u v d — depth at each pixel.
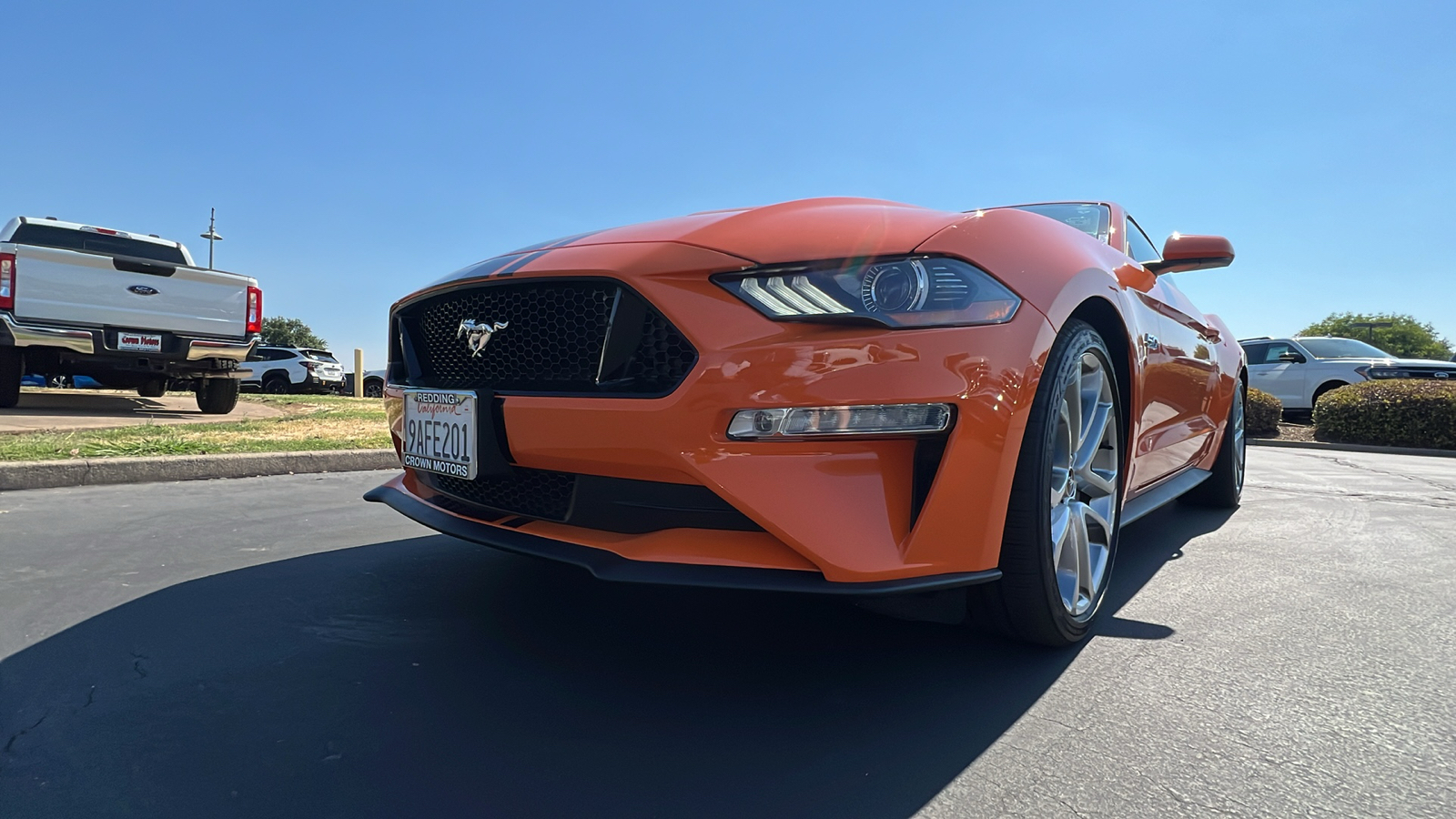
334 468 4.66
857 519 1.45
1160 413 2.59
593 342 1.67
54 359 7.09
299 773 1.27
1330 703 1.57
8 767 1.27
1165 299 2.64
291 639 1.86
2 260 6.29
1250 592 2.36
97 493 3.72
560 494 1.78
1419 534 3.25
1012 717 1.50
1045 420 1.66
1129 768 1.32
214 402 7.93
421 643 1.84
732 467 1.48
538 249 1.91
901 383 1.46
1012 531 1.64
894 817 1.17
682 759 1.33
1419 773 1.31
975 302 1.56
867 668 1.73
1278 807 1.21
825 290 1.50
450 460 1.88
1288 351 11.23
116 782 1.24
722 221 1.73
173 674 1.65
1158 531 3.31
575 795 1.22
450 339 2.01
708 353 1.49
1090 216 2.87
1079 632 1.87
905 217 1.74
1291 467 6.25
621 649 1.82
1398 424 8.58
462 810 1.18
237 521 3.15
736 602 2.15
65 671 1.66
